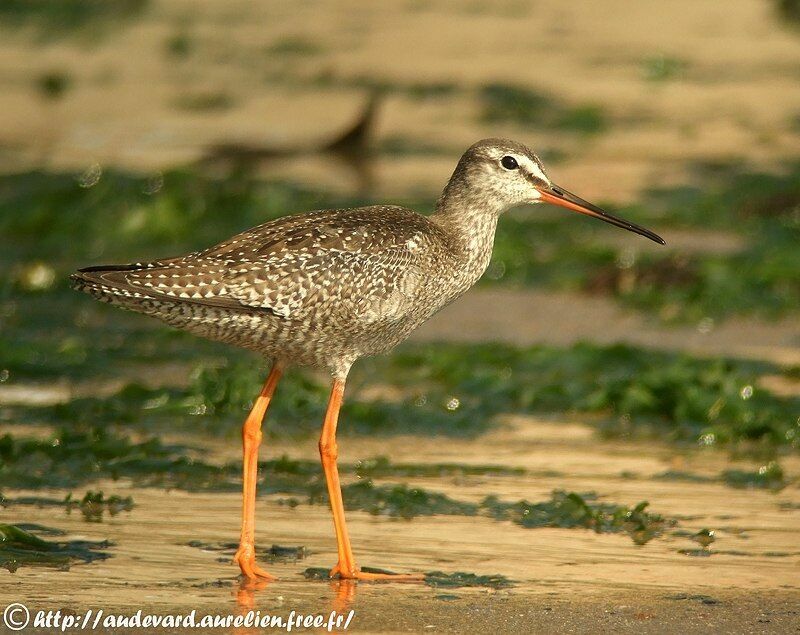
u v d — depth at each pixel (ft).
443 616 28.25
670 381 47.57
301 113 110.42
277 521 35.24
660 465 41.45
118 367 51.88
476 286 65.62
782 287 64.03
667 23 156.97
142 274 32.71
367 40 142.51
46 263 67.72
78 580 29.86
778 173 92.32
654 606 29.01
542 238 75.66
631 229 39.88
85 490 37.29
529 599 29.43
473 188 38.14
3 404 46.01
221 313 33.24
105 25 146.00
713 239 75.20
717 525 35.47
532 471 40.55
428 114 111.75
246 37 143.02
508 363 52.34
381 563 32.04
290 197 80.53
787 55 140.46
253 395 46.32
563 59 135.44
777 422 44.47
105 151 95.55
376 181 88.12
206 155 95.40
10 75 122.52
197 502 36.55
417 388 50.03
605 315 61.11
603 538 34.22
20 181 81.15
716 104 117.70
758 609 28.86
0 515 34.50
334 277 33.81
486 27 151.74
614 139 104.22
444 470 40.47
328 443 33.88
